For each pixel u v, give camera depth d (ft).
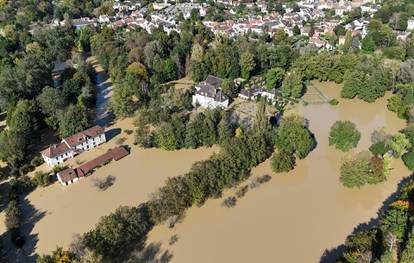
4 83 585.22
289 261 347.56
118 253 353.10
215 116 547.08
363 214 403.13
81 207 417.90
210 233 378.94
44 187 451.94
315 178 460.55
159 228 384.68
